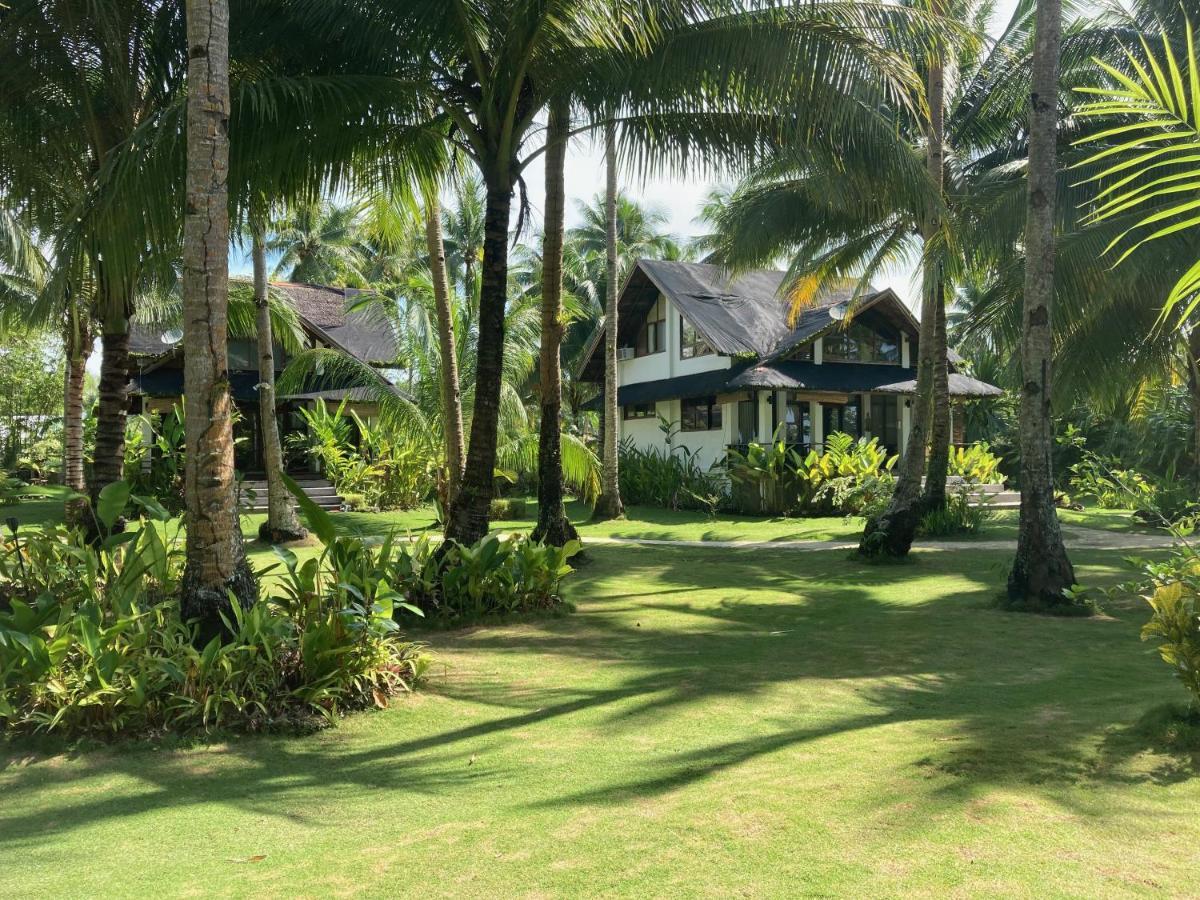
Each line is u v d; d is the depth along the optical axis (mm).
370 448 25422
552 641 8336
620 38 8984
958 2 14242
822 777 4230
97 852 3637
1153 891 2895
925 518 17781
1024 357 10047
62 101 9961
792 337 26062
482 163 10164
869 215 14602
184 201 7023
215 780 4598
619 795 4195
